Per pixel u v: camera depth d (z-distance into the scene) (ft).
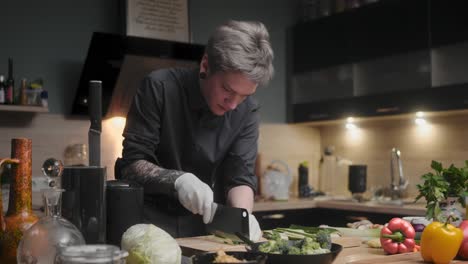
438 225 4.86
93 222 4.40
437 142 13.00
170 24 13.03
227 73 5.50
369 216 12.12
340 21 13.89
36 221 4.25
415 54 12.09
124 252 3.42
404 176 13.76
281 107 15.46
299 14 15.81
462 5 11.12
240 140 7.15
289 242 4.68
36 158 11.65
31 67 11.78
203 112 6.70
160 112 6.64
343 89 13.85
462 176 5.65
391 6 12.61
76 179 4.38
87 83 11.66
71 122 12.16
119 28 12.73
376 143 14.51
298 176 15.26
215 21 14.40
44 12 11.99
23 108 10.87
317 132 16.17
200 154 6.86
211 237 6.01
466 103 11.09
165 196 6.56
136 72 12.06
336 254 4.29
